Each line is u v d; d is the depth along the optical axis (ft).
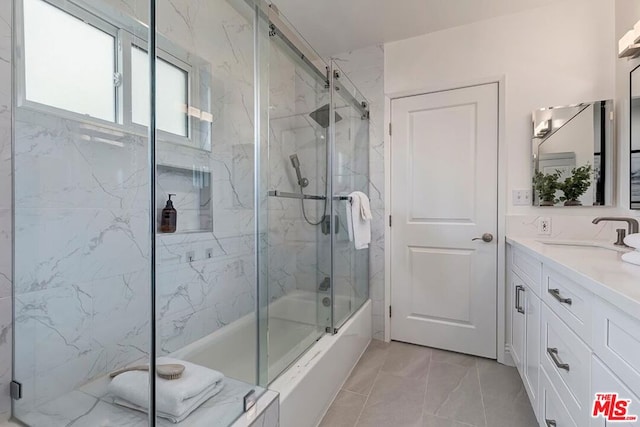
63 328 4.09
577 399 3.26
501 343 7.09
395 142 8.21
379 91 8.31
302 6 6.79
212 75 5.93
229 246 6.20
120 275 4.61
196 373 4.20
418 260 8.01
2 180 3.65
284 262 6.84
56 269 4.03
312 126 7.39
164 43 5.15
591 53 6.37
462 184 7.50
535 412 4.72
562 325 3.69
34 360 3.88
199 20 5.70
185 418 3.60
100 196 4.42
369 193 8.47
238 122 6.39
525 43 6.86
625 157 5.86
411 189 8.05
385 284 8.32
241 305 5.88
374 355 7.50
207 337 5.57
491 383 6.23
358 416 5.29
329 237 6.95
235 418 3.69
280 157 7.06
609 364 2.64
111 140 4.54
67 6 4.14
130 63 4.77
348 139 7.79
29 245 3.84
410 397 5.80
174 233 5.27
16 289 3.77
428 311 7.91
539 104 6.75
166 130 5.21
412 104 8.00
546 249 4.91
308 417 4.84
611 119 6.12
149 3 4.64
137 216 4.84
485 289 7.29
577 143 6.37
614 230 6.11
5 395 3.73
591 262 3.68
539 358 4.55
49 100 3.97
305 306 6.73
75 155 4.19
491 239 7.18
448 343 7.70
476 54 7.29
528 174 6.84
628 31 5.61
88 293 4.30
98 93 4.44
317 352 5.47
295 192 7.31
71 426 3.69
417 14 7.04
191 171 5.58
